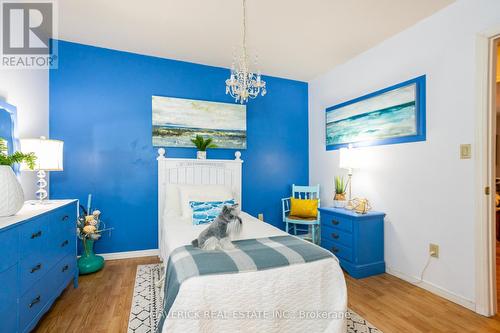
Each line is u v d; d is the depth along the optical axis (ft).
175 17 7.89
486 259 6.42
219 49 10.08
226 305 4.25
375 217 8.96
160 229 10.44
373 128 9.70
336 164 11.74
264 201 12.82
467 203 6.81
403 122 8.55
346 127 11.04
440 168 7.47
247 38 9.19
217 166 11.43
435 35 7.63
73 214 7.61
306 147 13.79
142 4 7.25
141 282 8.09
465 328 5.85
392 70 9.03
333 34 8.88
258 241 6.07
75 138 9.67
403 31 8.63
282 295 4.64
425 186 7.87
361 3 7.20
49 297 5.94
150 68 10.69
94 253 9.94
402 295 7.42
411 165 8.30
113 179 10.15
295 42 9.47
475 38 6.62
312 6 7.32
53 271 6.17
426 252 7.81
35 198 8.47
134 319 6.09
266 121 12.90
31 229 5.10
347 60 11.05
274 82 13.08
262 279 4.55
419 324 5.99
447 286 7.23
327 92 12.38
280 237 6.45
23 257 4.80
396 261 8.75
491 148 6.54
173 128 10.94
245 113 12.25
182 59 11.02
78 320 6.05
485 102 6.47
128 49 10.14
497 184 14.32
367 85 10.09
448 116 7.27
